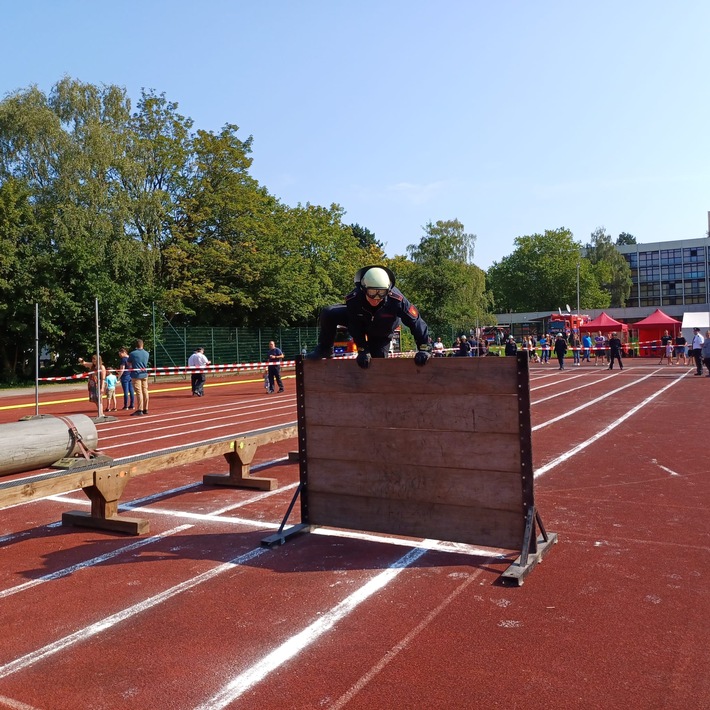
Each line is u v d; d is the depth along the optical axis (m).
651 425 11.71
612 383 21.88
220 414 16.11
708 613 3.94
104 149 32.75
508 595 4.32
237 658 3.58
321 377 5.69
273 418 14.95
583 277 89.38
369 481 5.48
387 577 4.74
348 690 3.21
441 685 3.22
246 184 40.03
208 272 38.09
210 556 5.38
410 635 3.78
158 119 37.75
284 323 43.44
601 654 3.48
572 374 27.44
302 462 5.84
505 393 4.84
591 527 5.79
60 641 3.86
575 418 12.91
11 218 31.50
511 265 96.81
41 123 31.92
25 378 34.31
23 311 31.27
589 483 7.42
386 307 5.22
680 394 17.42
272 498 7.41
